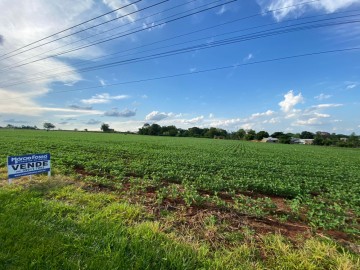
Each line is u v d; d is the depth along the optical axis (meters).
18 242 4.53
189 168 15.41
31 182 9.41
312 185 12.56
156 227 5.46
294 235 5.95
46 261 4.05
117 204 6.90
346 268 4.25
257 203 8.33
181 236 5.30
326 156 34.50
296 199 9.27
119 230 5.23
